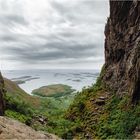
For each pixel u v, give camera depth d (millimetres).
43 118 81562
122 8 91125
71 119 85062
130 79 73938
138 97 66688
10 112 65438
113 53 95812
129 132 59250
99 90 91938
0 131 17859
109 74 93375
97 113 78188
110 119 70562
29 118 71438
